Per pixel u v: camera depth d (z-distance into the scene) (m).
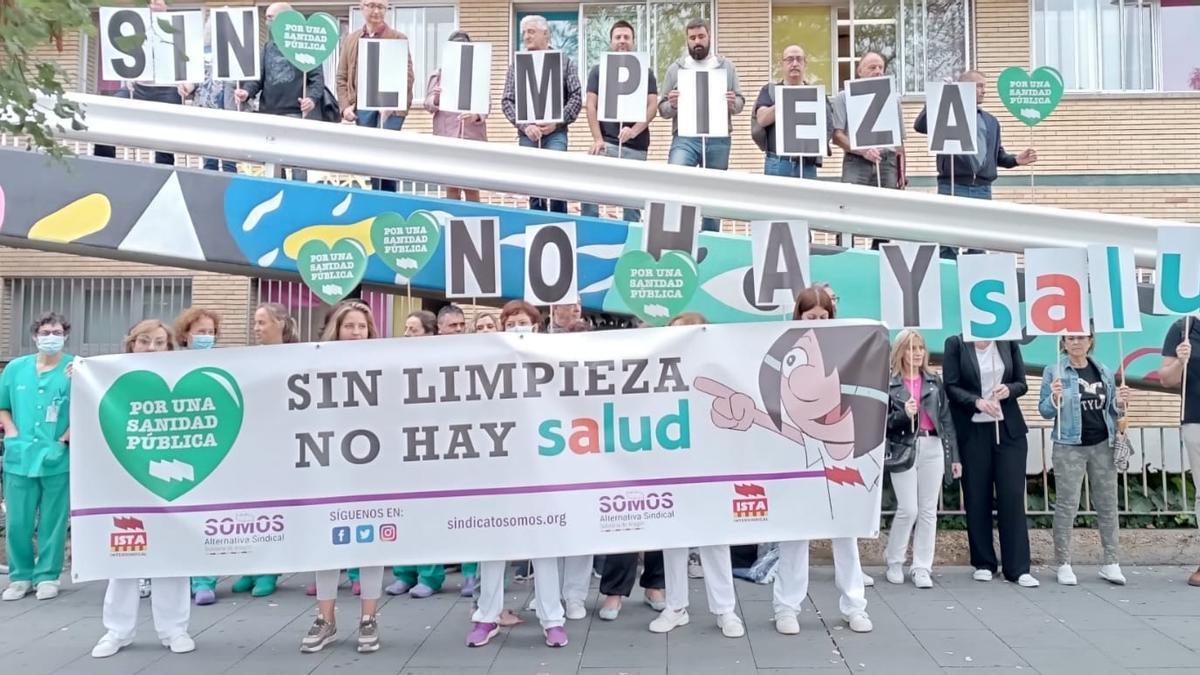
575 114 8.14
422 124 12.03
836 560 5.75
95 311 12.09
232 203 7.25
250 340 11.80
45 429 6.86
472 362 5.43
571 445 5.41
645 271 5.76
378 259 7.24
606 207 8.41
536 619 6.07
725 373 5.44
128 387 5.41
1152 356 7.53
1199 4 11.88
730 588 5.63
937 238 7.33
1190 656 5.15
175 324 6.21
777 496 5.39
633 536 5.38
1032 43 11.86
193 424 5.40
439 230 6.60
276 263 7.23
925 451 6.85
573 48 12.23
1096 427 6.89
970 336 6.48
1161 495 7.94
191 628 5.95
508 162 7.35
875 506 5.37
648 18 12.11
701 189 7.34
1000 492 6.94
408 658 5.23
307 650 5.36
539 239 6.03
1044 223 7.31
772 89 8.20
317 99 8.26
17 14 3.78
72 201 7.25
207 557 5.34
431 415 5.41
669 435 5.43
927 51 12.03
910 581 7.03
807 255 5.94
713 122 7.33
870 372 5.41
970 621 5.89
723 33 11.98
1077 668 4.96
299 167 7.43
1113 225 7.29
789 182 7.33
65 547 7.71
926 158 11.77
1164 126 11.62
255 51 7.43
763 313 7.24
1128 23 11.88
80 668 5.15
